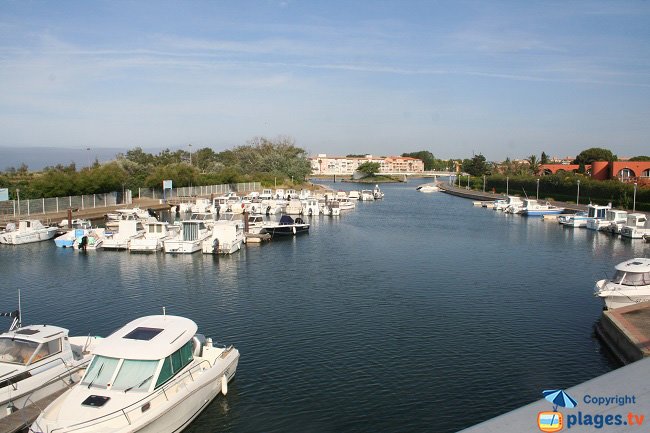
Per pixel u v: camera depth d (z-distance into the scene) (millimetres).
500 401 20516
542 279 41469
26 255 52531
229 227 53875
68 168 116750
